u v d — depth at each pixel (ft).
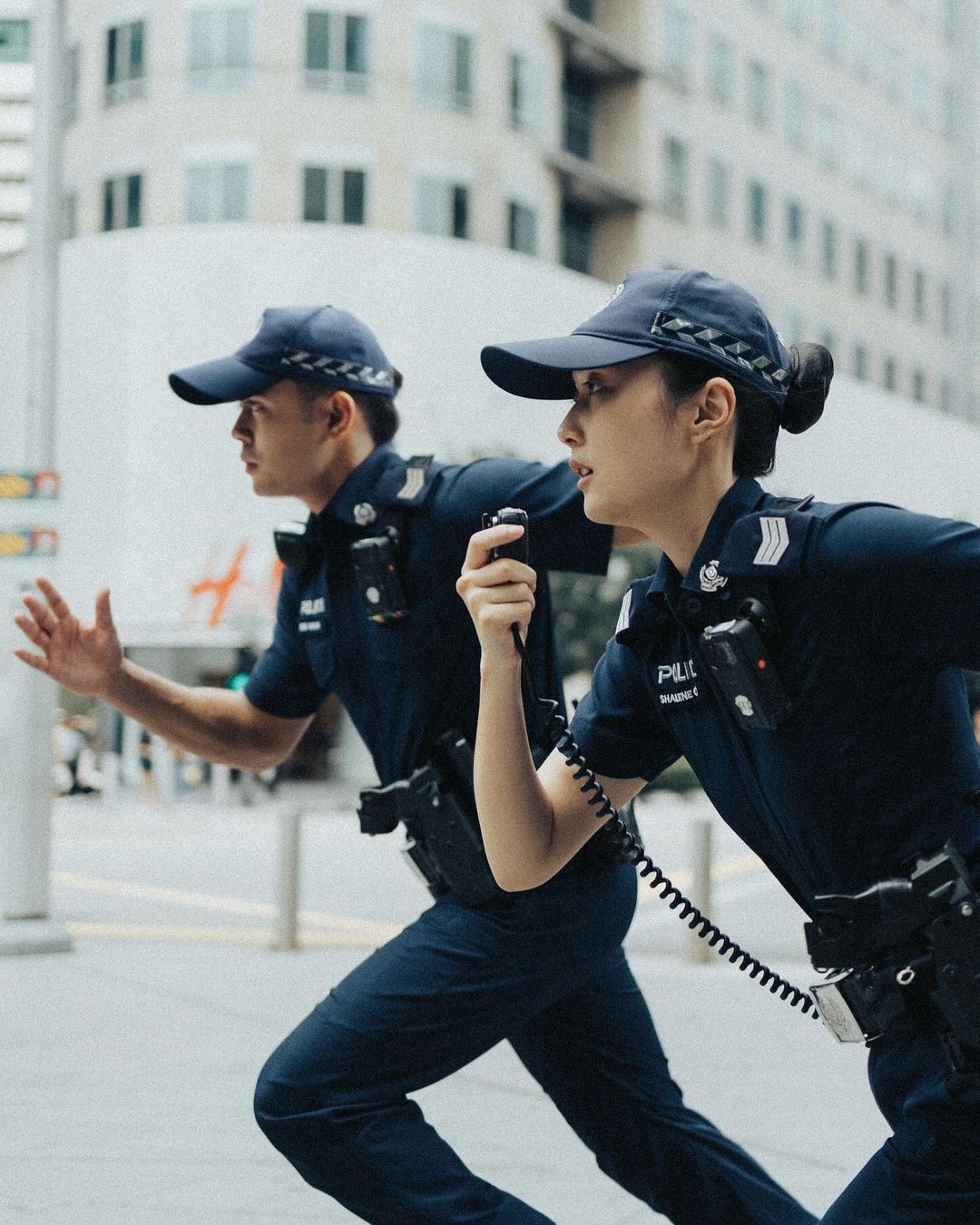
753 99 116.26
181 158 84.38
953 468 125.59
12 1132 13.61
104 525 78.79
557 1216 11.35
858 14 130.82
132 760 74.54
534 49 93.15
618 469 5.57
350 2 84.79
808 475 106.11
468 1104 14.96
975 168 148.97
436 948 7.38
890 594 5.12
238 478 77.56
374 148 84.84
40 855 24.98
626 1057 8.25
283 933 25.16
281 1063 7.11
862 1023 5.56
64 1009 19.58
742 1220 8.16
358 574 7.88
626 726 6.43
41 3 26.48
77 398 79.97
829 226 125.70
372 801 7.86
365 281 78.79
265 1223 11.05
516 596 5.99
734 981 22.30
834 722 5.32
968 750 5.41
